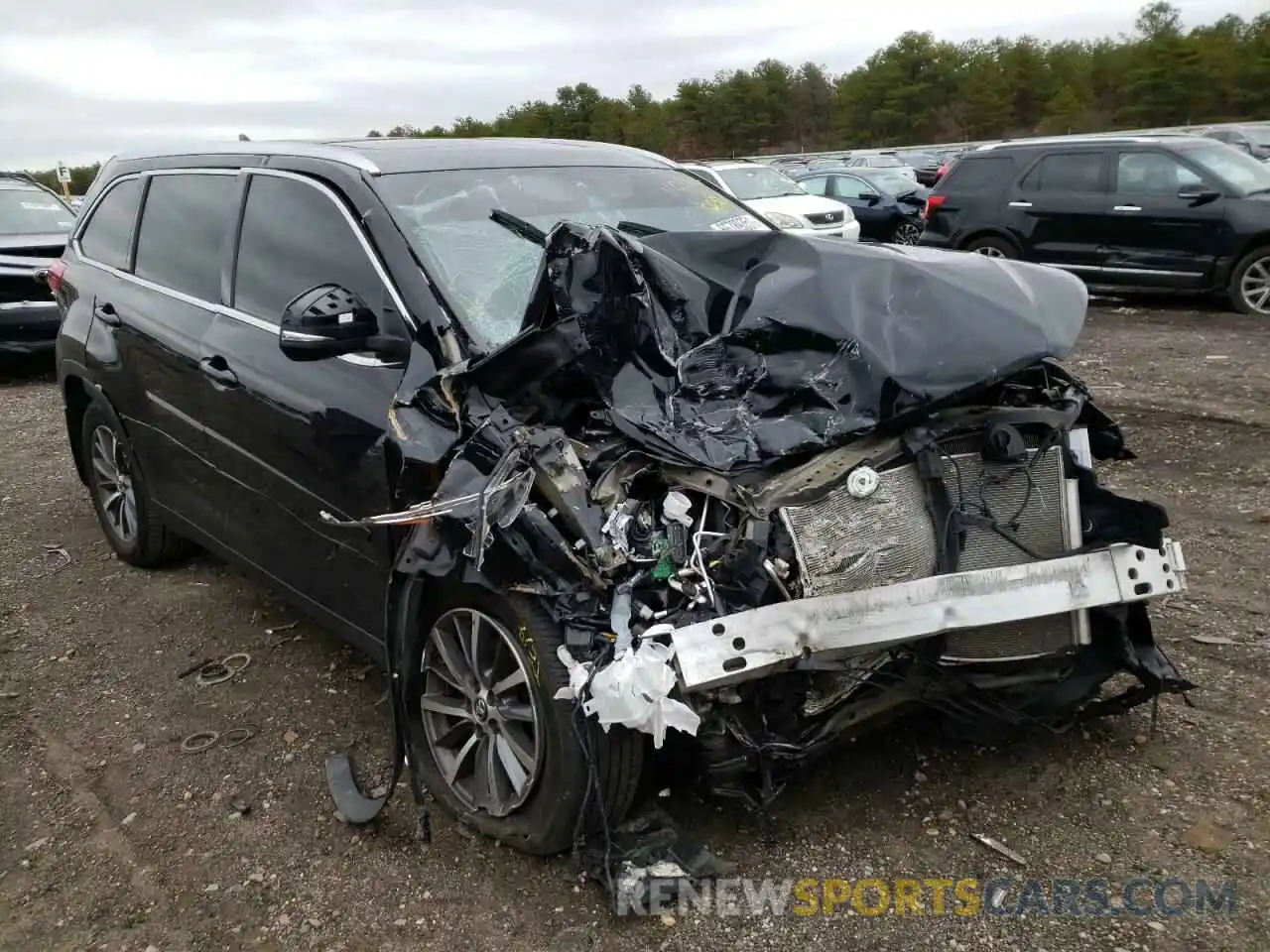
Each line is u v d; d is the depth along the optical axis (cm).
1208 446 642
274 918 285
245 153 429
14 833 329
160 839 322
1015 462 291
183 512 464
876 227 1925
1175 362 888
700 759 272
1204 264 1138
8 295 1045
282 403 359
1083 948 255
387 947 271
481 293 329
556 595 264
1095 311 1207
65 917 289
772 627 254
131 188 509
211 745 372
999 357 281
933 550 280
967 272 313
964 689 298
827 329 289
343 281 349
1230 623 412
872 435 280
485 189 374
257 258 396
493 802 301
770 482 268
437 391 298
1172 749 331
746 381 287
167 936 280
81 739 382
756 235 329
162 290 454
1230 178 1130
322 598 370
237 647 448
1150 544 293
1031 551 293
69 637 466
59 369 540
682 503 270
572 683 256
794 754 276
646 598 265
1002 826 300
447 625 311
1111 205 1190
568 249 292
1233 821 295
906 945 260
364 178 360
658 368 289
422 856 305
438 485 293
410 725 323
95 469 547
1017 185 1269
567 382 288
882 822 304
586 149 438
